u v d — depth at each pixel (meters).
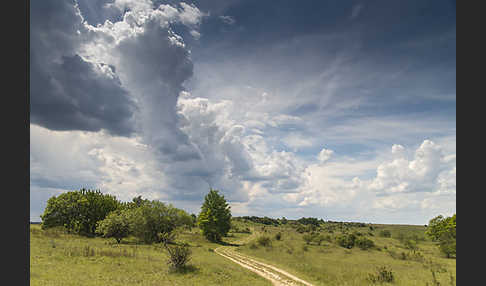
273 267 29.77
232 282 20.31
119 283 16.47
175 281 18.66
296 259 35.94
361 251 56.00
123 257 26.11
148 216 49.53
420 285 20.77
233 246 63.00
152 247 39.56
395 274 25.39
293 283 21.52
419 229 134.50
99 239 50.59
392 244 73.12
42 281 15.17
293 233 113.25
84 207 58.22
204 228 69.44
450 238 46.56
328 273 25.11
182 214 56.06
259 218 198.00
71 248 28.30
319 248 57.56
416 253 47.88
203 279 20.23
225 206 72.19
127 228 48.06
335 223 189.75
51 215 56.69
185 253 23.88
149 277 19.08
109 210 61.88
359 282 21.52
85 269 19.31
